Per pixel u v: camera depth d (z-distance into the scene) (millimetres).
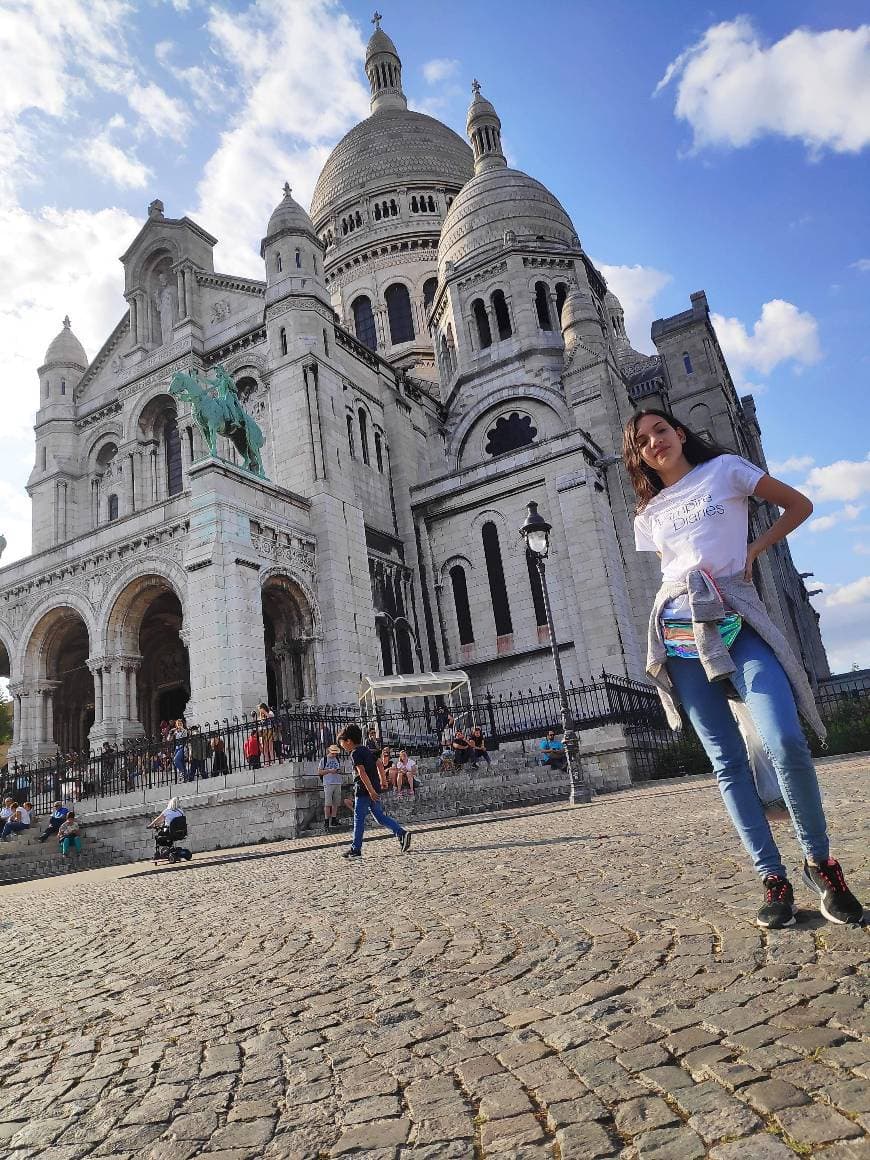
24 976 6574
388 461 40344
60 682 32344
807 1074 2686
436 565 38812
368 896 7949
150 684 36844
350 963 5289
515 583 36156
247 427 30391
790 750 4094
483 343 44500
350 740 12422
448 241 46844
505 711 34469
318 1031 4020
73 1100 3562
